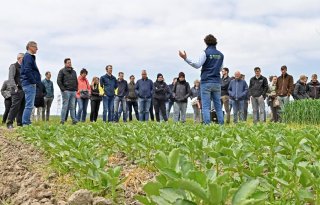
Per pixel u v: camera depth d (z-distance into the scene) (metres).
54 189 4.95
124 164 6.53
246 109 19.27
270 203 3.24
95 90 19.45
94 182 4.64
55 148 6.57
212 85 12.24
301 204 3.30
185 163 3.09
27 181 5.32
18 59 14.22
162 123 12.21
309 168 3.38
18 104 14.12
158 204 2.60
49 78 20.22
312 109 19.12
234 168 4.11
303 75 20.69
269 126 9.78
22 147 9.45
